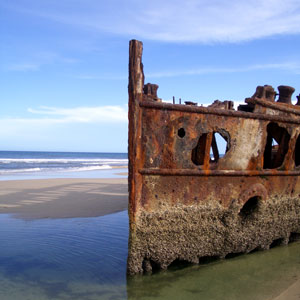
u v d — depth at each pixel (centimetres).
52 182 2058
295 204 752
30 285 541
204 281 558
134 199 544
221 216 627
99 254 692
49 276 578
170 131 571
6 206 1210
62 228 895
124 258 670
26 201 1326
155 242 568
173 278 570
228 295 506
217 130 612
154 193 561
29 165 4581
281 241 763
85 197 1451
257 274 589
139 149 546
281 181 716
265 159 857
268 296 502
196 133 592
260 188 670
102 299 495
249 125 651
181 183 582
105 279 567
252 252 712
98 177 2625
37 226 914
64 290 523
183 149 583
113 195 1523
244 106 727
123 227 914
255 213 680
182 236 589
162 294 511
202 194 602
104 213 1104
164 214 569
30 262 641
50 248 726
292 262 655
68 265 629
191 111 583
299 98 807
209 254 629
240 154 645
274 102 699
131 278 563
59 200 1359
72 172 3319
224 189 626
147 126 554
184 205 586
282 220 730
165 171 564
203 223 608
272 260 666
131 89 543
